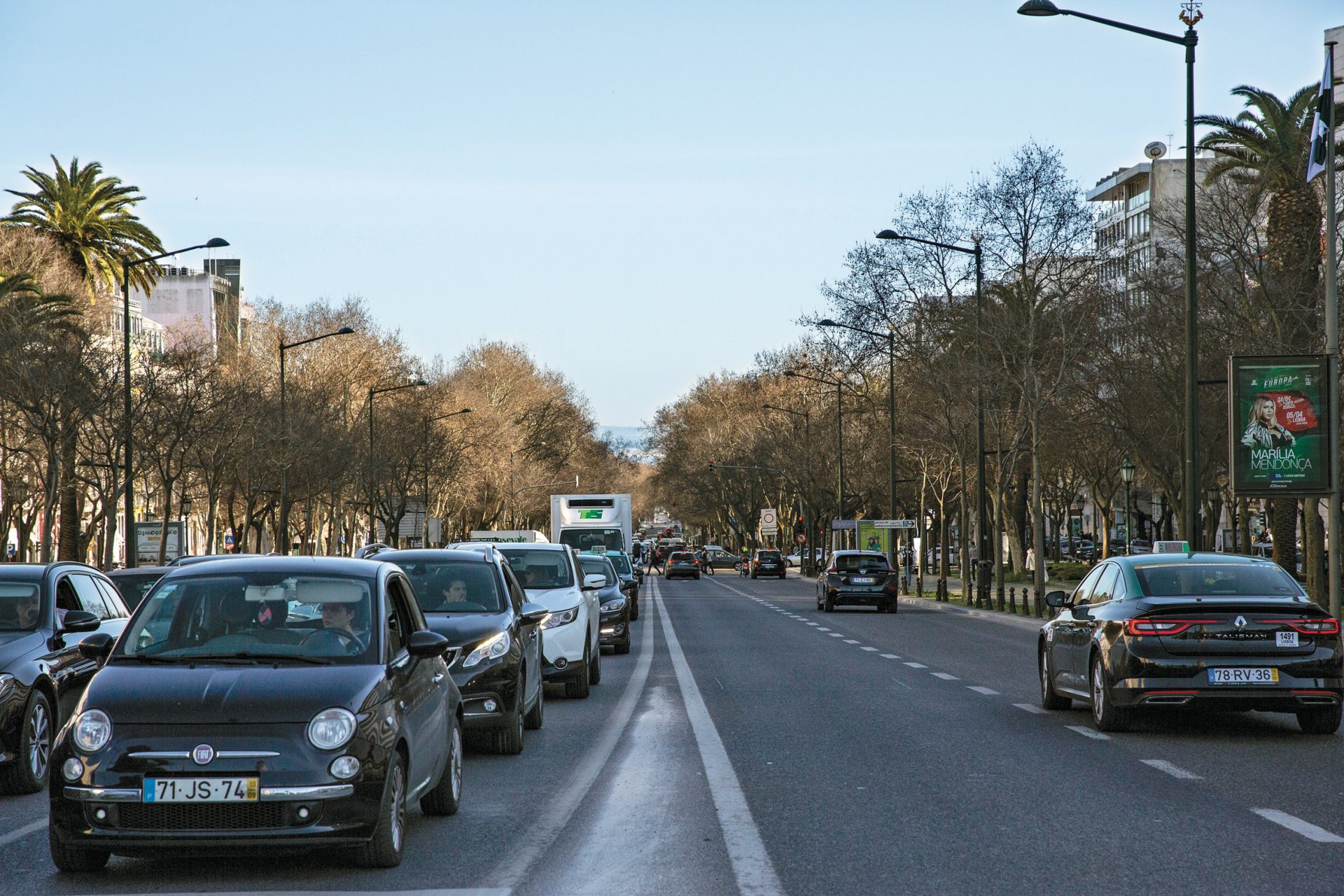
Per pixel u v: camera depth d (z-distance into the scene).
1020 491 66.62
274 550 75.44
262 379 65.12
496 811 9.82
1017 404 47.59
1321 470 25.95
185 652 8.54
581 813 9.69
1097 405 45.41
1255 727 14.40
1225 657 13.33
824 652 26.33
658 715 15.88
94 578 13.52
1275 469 26.03
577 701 17.69
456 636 12.53
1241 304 39.50
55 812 7.67
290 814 7.58
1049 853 8.26
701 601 57.19
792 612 45.72
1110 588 14.78
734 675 21.30
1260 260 38.88
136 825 7.57
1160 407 44.47
